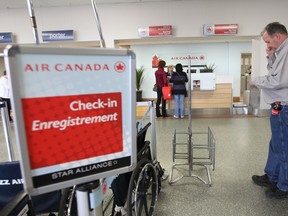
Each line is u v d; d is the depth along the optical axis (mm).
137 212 1636
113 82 896
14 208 1088
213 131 4590
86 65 825
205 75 6348
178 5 5922
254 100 6395
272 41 2043
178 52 10023
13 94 705
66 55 779
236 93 10156
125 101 940
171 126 5164
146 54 10102
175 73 6078
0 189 1424
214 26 5789
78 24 6145
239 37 6125
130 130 977
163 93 6141
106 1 5875
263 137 4094
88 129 877
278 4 5707
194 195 2287
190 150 2543
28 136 760
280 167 2189
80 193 984
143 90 10273
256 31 5848
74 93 822
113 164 966
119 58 891
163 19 6004
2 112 1982
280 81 1984
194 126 5086
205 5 5859
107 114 909
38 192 814
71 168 870
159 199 2227
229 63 9992
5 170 1363
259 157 3189
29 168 781
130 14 6043
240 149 3516
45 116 780
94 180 988
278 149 2201
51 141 809
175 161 3145
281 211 1996
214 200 2189
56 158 831
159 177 2324
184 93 6059
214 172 2771
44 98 767
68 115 824
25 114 741
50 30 6184
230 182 2529
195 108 6680
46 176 824
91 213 1022
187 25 5965
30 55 715
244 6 5789
